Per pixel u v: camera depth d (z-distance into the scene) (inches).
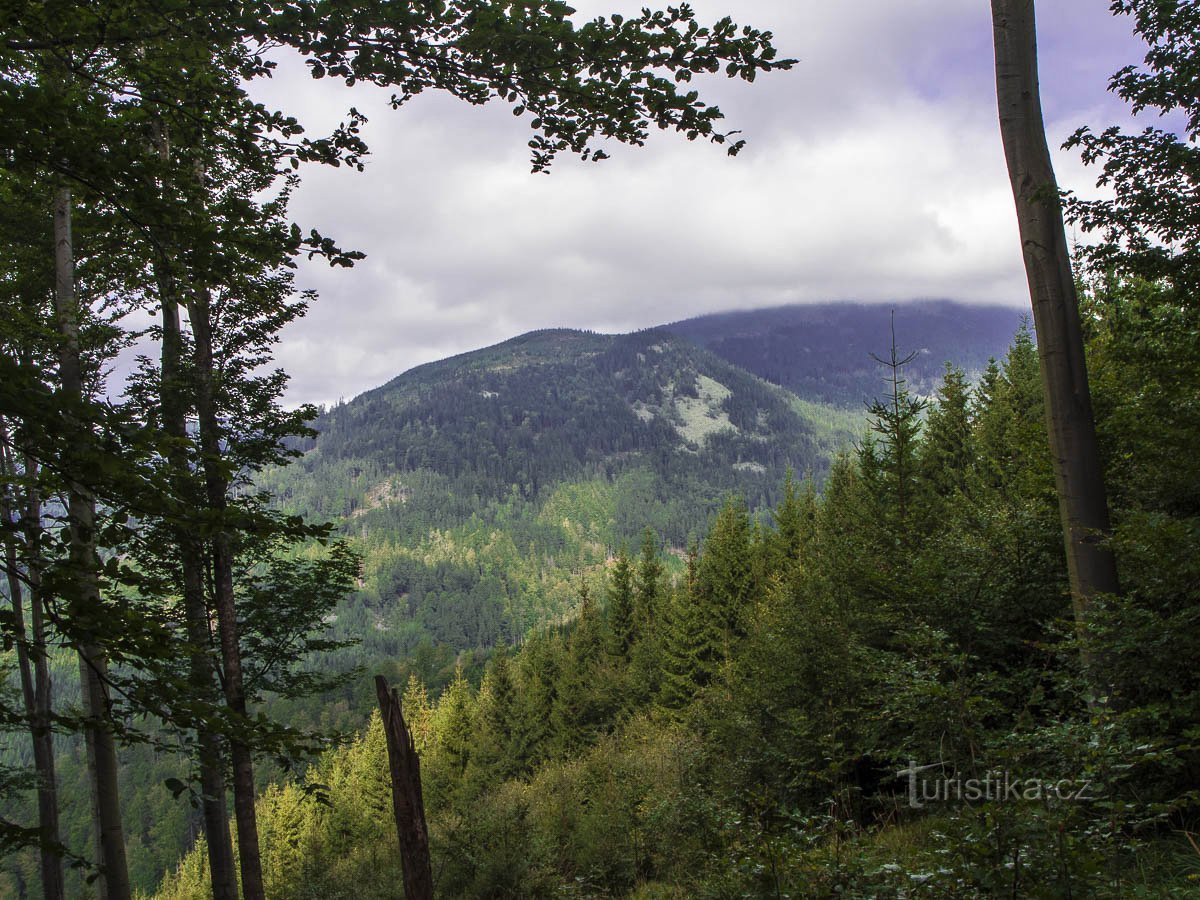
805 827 196.7
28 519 125.4
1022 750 153.2
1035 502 418.9
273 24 145.9
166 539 271.0
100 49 155.7
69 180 155.5
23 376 113.7
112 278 358.6
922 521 544.7
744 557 1224.8
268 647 428.8
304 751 149.0
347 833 1264.8
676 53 156.0
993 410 880.3
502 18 145.3
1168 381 327.6
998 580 366.9
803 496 1499.8
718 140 169.8
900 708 228.8
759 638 557.3
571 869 535.2
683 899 329.1
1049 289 311.7
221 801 393.4
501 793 734.5
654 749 665.6
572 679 1489.9
